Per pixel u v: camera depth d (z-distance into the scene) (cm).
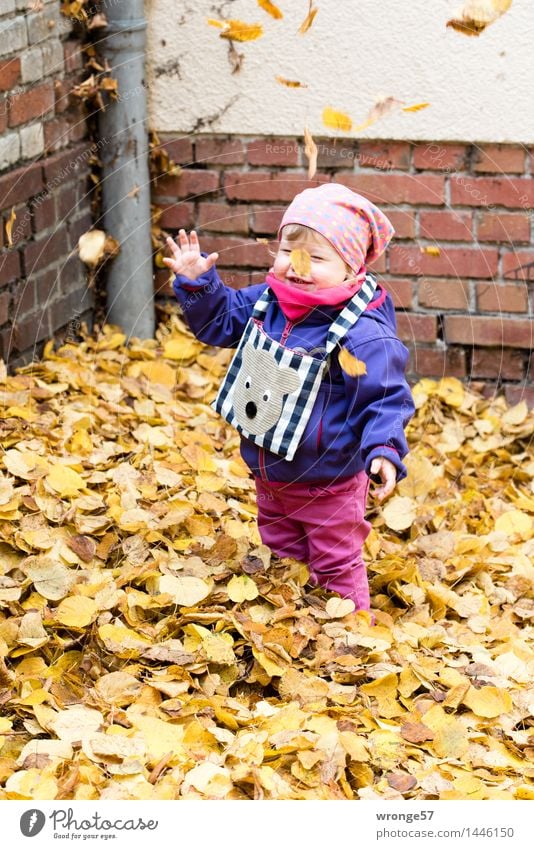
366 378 187
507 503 260
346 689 178
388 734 171
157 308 320
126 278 309
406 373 310
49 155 282
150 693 171
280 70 293
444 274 303
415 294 306
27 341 279
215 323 207
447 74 286
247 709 173
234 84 297
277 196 307
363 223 198
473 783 161
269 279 197
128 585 198
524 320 302
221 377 299
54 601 191
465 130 289
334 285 192
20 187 268
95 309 314
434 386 300
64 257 293
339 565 204
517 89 284
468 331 305
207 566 205
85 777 153
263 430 194
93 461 240
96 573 197
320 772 159
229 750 160
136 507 220
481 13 196
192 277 204
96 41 293
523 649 198
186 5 292
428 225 300
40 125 275
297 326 195
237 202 310
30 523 207
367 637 190
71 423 252
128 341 310
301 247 191
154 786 153
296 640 188
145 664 179
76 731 161
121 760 155
